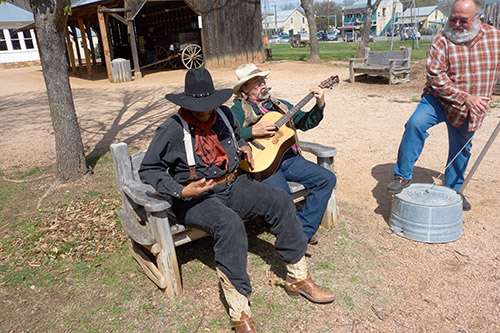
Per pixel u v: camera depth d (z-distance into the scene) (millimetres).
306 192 3311
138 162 3143
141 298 2781
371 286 2820
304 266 2656
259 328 2475
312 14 17359
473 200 4059
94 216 3943
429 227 3268
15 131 7723
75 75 17812
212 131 2566
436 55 3404
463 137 3654
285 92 10625
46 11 4285
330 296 2619
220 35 16750
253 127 3121
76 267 3172
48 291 2912
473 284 2811
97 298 2811
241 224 2418
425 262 3070
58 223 3838
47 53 4426
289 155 3250
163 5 18094
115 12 15242
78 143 4770
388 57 11719
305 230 3137
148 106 9633
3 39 24094
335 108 8773
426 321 2508
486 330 2424
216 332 2457
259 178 3066
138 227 2854
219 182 2648
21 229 3783
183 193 2334
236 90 3215
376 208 3984
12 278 3062
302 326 2482
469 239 3350
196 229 2820
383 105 8836
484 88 3391
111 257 3287
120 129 7430
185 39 16797
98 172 5039
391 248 3262
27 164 5695
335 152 3330
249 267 3041
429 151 5660
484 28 3338
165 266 2660
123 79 14336
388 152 5723
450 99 3375
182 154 2479
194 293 2791
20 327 2586
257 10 17766
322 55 22219
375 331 2438
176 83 13445
